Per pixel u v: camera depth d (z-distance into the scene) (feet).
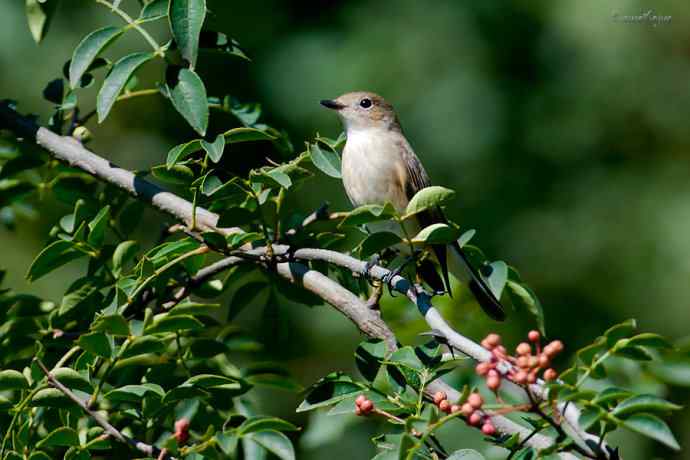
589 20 55.72
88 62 23.68
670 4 55.21
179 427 20.18
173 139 54.44
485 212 54.75
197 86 23.06
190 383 21.27
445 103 55.01
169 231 27.25
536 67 56.49
